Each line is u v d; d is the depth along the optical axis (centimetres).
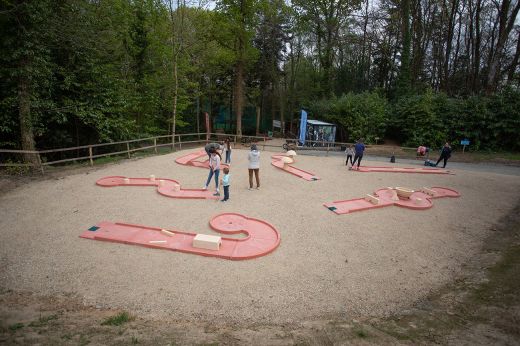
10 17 1106
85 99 1537
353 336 416
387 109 2773
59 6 1263
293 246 707
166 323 439
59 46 1368
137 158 1625
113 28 1817
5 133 1310
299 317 472
